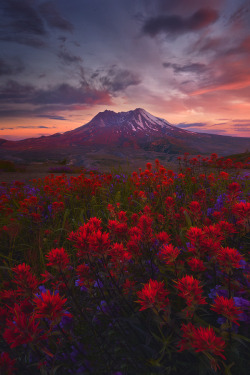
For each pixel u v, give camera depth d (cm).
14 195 553
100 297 146
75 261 226
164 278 160
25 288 119
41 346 95
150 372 110
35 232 320
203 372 102
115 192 492
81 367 112
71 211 414
